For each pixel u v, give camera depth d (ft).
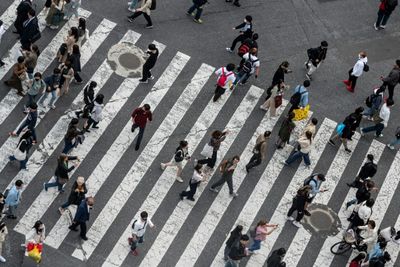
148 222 77.30
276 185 88.12
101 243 80.23
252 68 93.30
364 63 95.14
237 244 76.18
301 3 106.11
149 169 86.74
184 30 99.96
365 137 94.58
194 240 82.23
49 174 84.23
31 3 93.20
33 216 80.64
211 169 87.51
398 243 85.81
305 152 88.07
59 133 87.71
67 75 88.38
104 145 87.61
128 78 94.07
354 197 89.04
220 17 102.12
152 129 90.07
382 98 94.89
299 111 91.20
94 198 83.25
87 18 98.37
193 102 93.45
